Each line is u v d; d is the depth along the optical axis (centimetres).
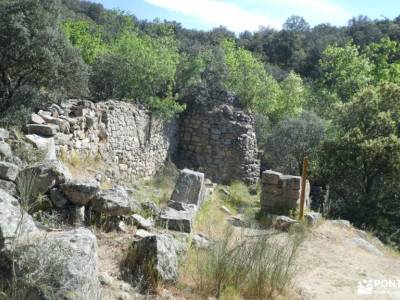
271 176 1091
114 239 519
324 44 4934
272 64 4797
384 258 848
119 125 1275
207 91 1928
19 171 545
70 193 545
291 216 1035
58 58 960
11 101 930
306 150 1975
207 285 460
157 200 905
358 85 3275
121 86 1541
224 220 890
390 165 1498
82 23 2081
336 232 975
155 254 447
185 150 1881
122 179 1157
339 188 1645
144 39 1795
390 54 3856
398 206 1524
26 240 325
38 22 941
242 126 1873
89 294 307
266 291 481
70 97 1170
